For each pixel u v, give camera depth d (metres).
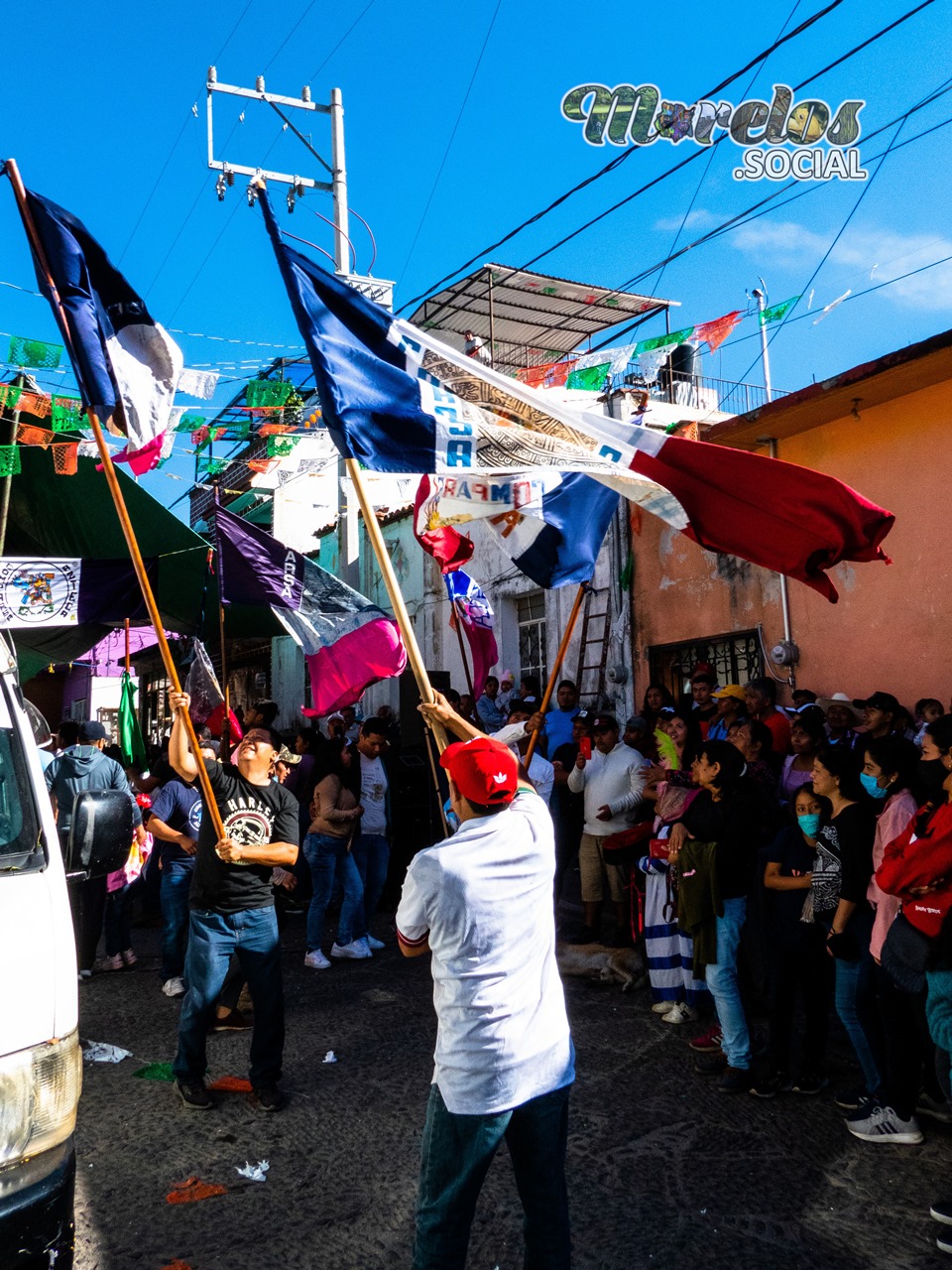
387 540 16.44
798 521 3.22
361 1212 3.60
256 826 4.62
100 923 7.01
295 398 8.63
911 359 7.23
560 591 12.41
